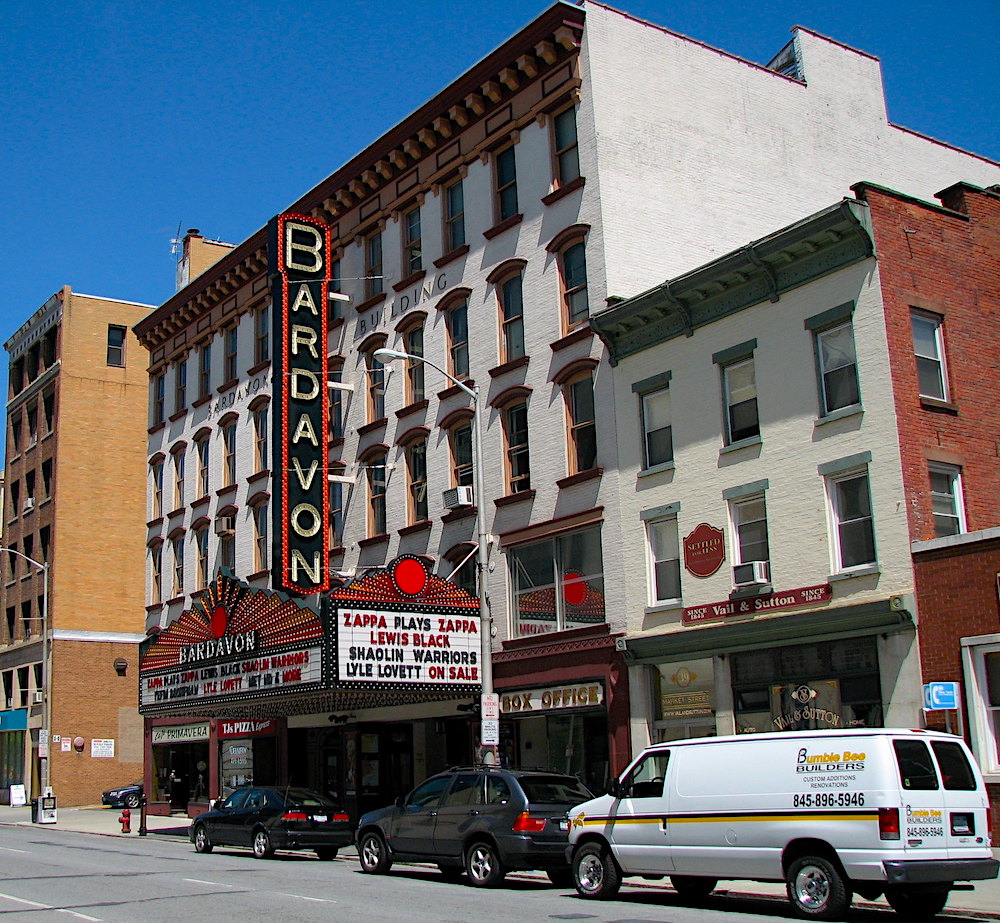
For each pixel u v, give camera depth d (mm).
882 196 23172
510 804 19484
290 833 25656
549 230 30453
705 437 25594
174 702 35906
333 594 28297
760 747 15719
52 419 62688
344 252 38500
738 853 15539
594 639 27391
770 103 33281
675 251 29938
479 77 32656
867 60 36219
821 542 22844
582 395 29188
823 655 22641
